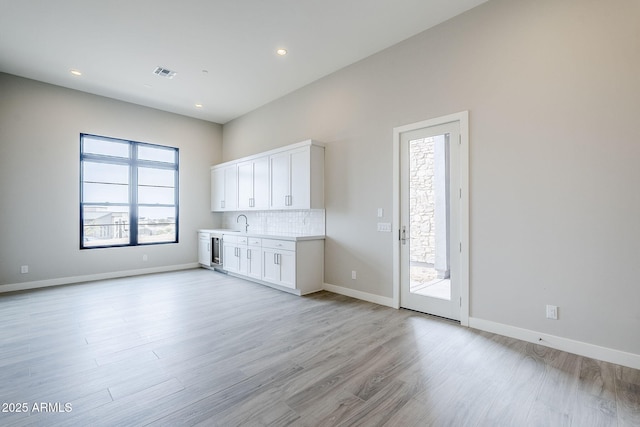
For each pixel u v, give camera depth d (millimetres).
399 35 3545
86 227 5254
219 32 3475
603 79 2371
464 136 3092
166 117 6156
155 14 3145
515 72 2791
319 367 2273
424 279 3502
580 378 2115
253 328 3051
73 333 2910
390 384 2045
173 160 6332
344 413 1751
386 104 3809
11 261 4535
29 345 2643
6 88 4496
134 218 5781
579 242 2477
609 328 2350
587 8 2438
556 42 2576
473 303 3064
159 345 2656
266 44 3725
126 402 1845
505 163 2850
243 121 6332
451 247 3256
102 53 3932
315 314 3479
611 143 2338
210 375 2160
